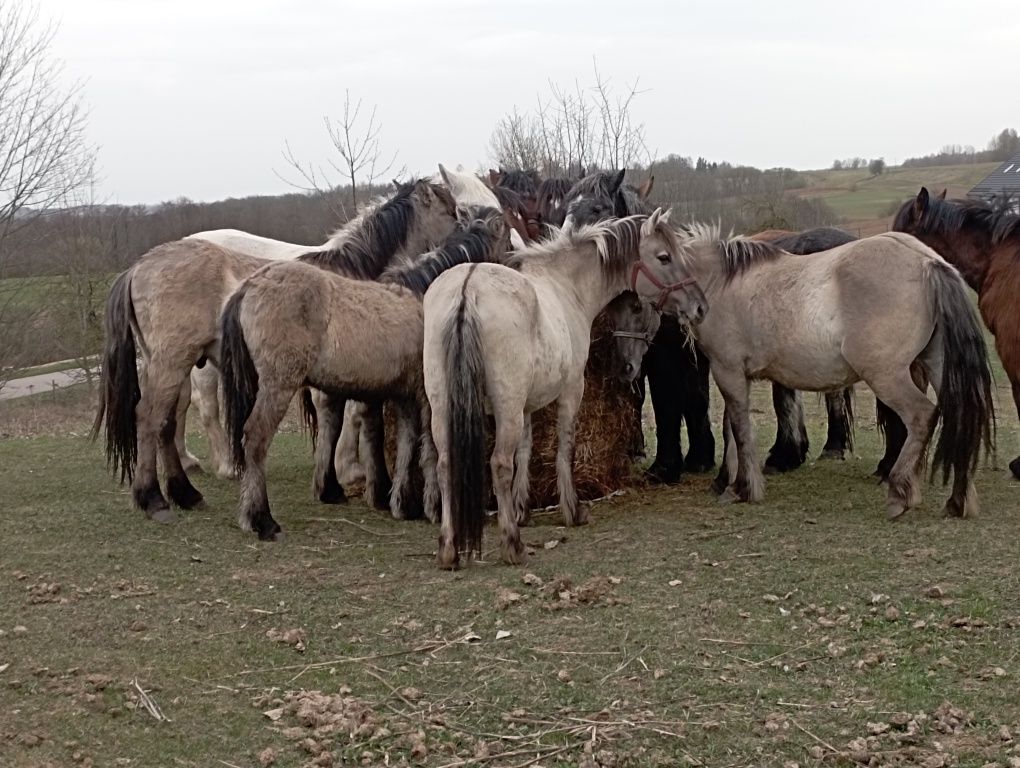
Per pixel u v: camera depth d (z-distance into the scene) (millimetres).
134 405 7109
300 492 8305
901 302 6254
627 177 16156
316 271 6477
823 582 5359
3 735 3889
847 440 9156
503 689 4242
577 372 6562
